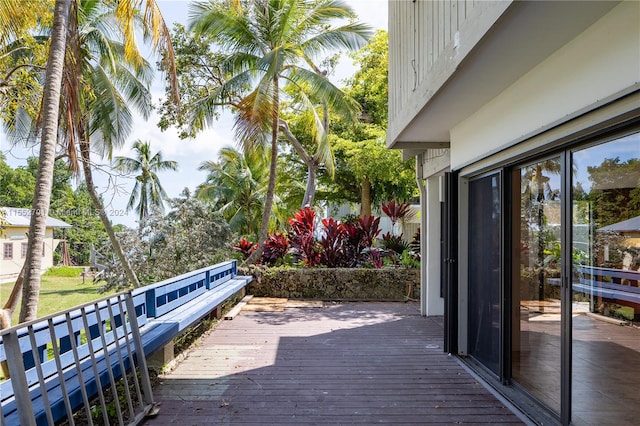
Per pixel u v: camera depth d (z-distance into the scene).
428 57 3.55
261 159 9.09
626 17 1.93
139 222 8.29
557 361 2.83
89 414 2.24
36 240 5.13
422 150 6.50
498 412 3.06
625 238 2.22
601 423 2.40
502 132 3.26
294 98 12.04
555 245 2.87
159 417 2.96
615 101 2.04
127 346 2.90
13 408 2.09
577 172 2.59
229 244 8.59
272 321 6.12
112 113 9.68
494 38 2.29
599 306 2.43
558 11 2.00
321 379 3.74
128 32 6.54
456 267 4.48
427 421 2.91
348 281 8.02
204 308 4.76
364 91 15.96
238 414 3.01
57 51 5.30
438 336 5.29
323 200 18.88
